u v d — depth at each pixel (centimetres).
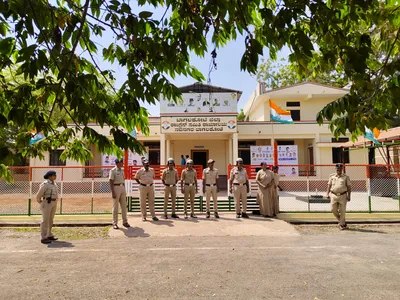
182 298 395
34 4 201
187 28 228
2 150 196
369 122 234
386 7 255
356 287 428
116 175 815
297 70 286
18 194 1291
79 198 1397
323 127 1847
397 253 598
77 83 196
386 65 226
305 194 1591
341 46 218
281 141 2038
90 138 222
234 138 1628
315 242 691
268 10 200
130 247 650
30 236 764
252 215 967
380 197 1463
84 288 429
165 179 911
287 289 422
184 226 823
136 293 411
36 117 207
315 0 199
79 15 241
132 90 212
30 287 434
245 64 219
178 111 1631
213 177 926
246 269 505
